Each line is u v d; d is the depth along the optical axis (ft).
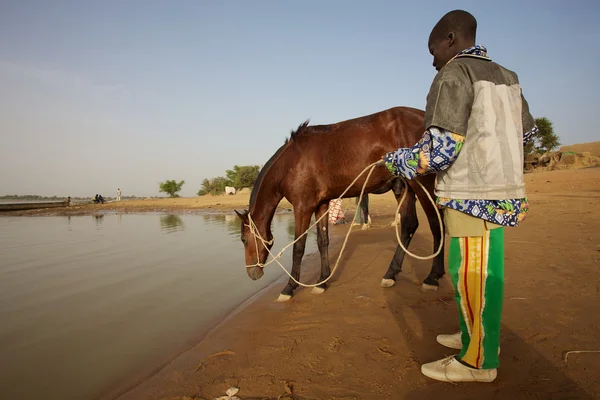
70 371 10.34
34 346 11.99
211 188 168.14
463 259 7.45
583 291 12.79
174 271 21.74
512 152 7.08
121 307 15.61
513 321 10.87
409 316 12.26
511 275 15.12
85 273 21.85
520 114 7.39
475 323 7.57
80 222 59.16
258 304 15.02
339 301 14.46
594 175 71.46
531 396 7.45
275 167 16.60
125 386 9.47
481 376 7.79
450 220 7.50
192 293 17.35
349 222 42.50
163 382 9.34
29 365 10.75
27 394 9.24
